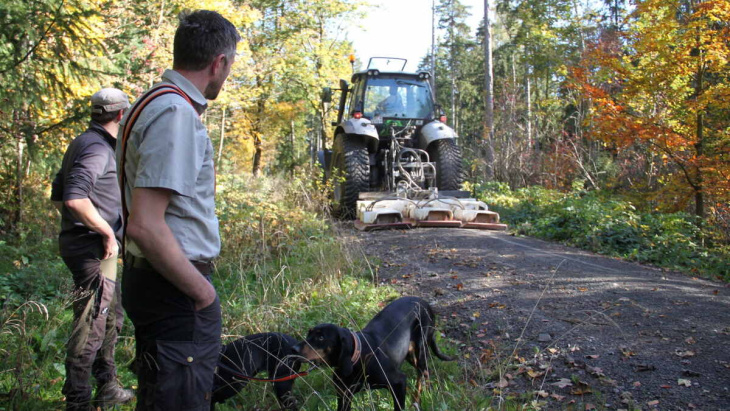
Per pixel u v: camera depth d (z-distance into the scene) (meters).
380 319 3.50
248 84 20.17
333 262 6.05
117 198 3.23
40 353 3.90
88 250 3.05
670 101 11.63
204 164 2.05
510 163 19.88
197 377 2.02
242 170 24.91
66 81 6.55
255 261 5.86
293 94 22.41
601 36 17.08
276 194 9.82
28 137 6.54
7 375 3.43
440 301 5.31
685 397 3.33
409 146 10.96
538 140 21.47
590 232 8.43
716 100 10.37
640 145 14.22
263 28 21.75
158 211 1.84
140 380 2.03
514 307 5.00
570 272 6.12
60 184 3.11
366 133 9.93
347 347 3.03
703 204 12.08
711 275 6.74
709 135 11.73
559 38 23.59
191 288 1.91
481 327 4.66
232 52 2.18
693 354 3.87
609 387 3.53
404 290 5.64
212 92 2.22
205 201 2.06
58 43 6.29
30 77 6.34
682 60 10.63
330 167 11.36
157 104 1.92
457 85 45.84
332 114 22.48
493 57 38.88
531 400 3.47
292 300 5.02
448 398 3.41
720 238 9.88
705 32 10.46
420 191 9.59
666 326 4.41
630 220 8.91
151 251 1.83
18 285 5.04
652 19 11.92
